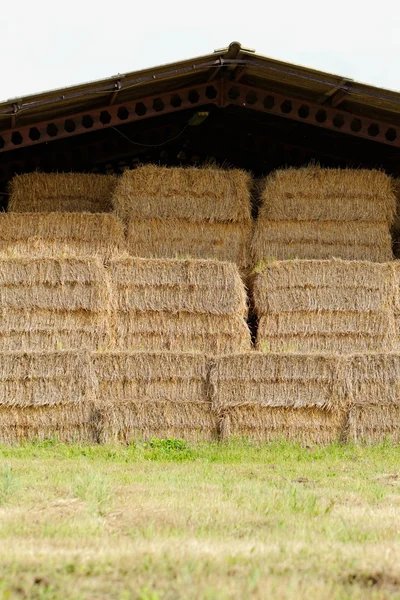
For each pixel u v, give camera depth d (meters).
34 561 8.59
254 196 22.14
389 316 20.36
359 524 11.01
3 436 18.12
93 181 22.58
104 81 20.92
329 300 20.28
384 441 18.69
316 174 21.70
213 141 27.86
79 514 11.34
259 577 8.16
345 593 7.93
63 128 22.30
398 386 18.77
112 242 20.77
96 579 8.20
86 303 19.53
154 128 26.52
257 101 22.95
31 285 19.47
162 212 21.31
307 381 18.64
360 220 21.66
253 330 20.67
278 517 11.28
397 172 27.20
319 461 16.92
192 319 19.88
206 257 21.36
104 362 18.58
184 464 16.31
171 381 18.59
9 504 12.03
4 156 26.27
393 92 21.41
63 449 17.55
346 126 23.00
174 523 10.91
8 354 18.22
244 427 18.48
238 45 21.05
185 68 21.34
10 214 20.67
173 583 8.02
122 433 18.22
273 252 21.42
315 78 21.64
